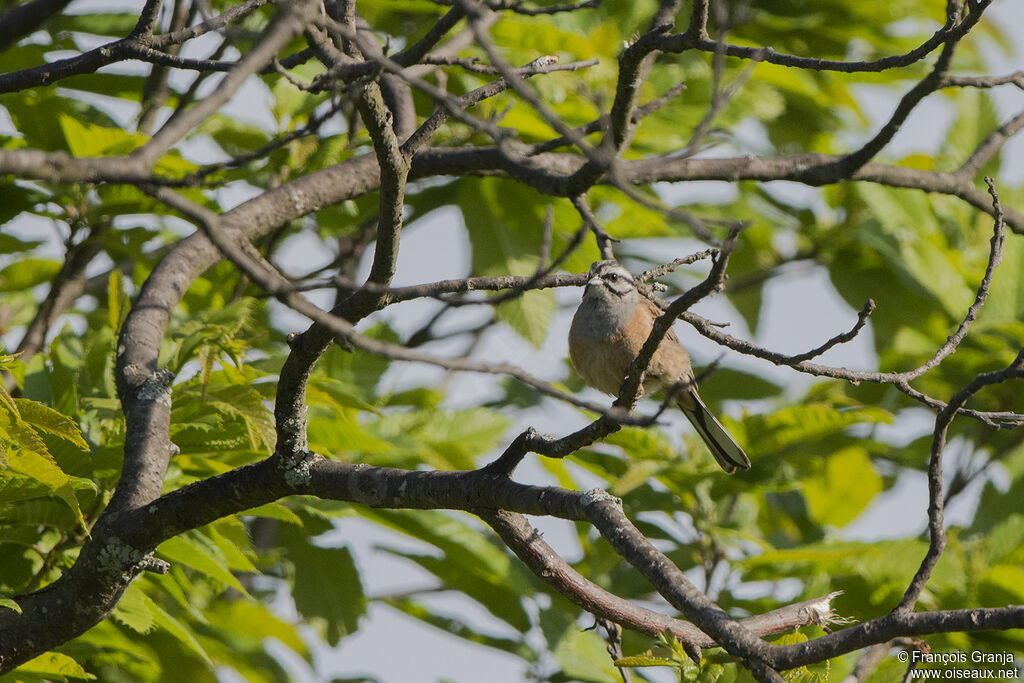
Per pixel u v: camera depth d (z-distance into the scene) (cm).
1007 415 679
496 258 1126
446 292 665
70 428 693
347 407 999
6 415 670
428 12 1199
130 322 843
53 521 783
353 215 1136
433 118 678
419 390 1240
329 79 583
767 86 1327
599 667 979
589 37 1188
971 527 1151
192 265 913
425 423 1091
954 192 1108
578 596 697
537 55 1095
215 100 488
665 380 1052
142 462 732
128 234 997
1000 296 1266
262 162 1143
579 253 1135
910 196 1324
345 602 1080
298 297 529
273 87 1108
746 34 1363
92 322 1169
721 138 1194
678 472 1068
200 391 816
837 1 1383
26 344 962
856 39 1420
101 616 702
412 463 1035
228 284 1167
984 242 1340
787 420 1123
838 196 1483
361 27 779
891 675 872
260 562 1075
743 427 1132
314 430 956
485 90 762
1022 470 1173
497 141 534
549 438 662
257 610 1173
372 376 1191
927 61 1429
